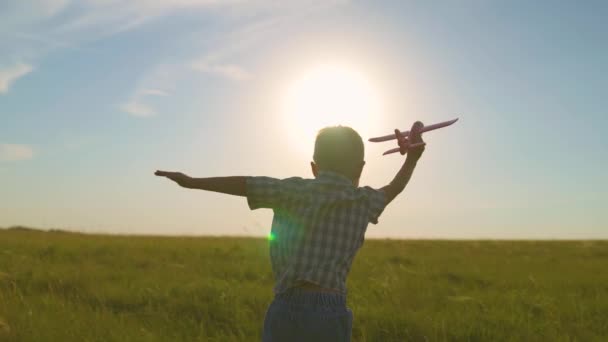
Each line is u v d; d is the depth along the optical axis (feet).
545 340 24.88
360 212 11.12
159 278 37.99
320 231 10.75
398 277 40.73
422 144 12.00
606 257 65.77
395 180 12.07
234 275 42.16
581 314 28.89
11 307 26.61
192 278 38.24
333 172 11.28
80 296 31.63
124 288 33.12
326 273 10.56
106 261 48.16
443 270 47.93
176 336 24.02
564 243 88.28
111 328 24.06
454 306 30.94
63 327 23.29
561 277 44.14
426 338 24.35
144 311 28.19
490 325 26.27
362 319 26.71
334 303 10.59
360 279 41.06
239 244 67.46
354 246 11.06
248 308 28.60
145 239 74.49
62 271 38.55
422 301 32.53
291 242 10.78
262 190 10.72
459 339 24.71
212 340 23.72
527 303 32.12
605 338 25.50
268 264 48.19
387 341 24.67
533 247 79.25
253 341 23.75
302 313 10.46
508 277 44.09
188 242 70.18
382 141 12.00
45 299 28.76
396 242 88.07
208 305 29.09
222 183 10.64
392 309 28.32
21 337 22.08
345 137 11.35
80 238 71.97
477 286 40.45
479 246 80.07
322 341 10.46
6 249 50.88
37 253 50.52
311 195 10.89
